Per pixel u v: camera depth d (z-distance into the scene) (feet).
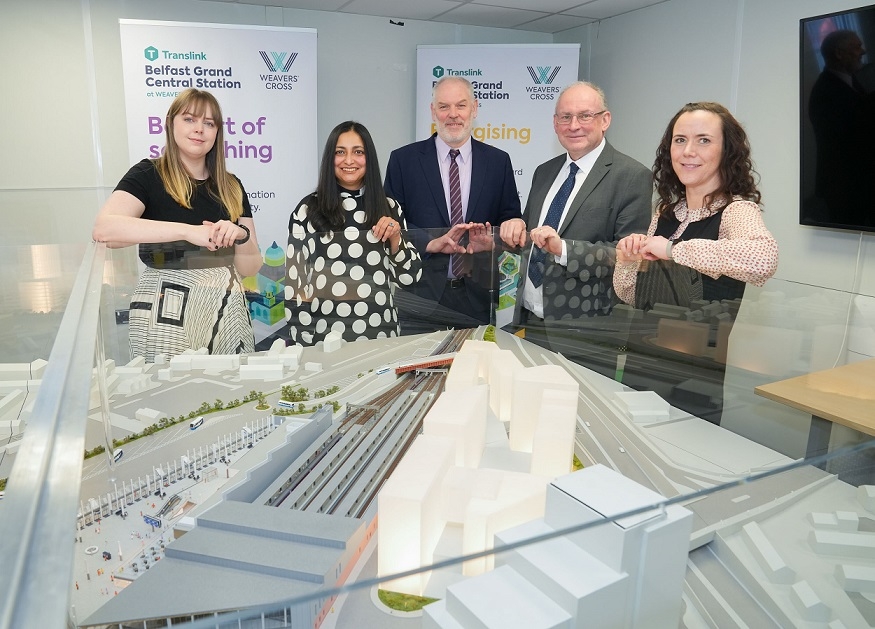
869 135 14.60
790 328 11.41
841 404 9.48
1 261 16.22
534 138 23.58
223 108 21.30
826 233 16.81
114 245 13.44
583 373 12.47
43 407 5.72
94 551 6.15
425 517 5.49
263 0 22.82
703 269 11.57
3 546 3.56
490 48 23.08
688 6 21.01
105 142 22.80
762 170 18.80
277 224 22.49
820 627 5.19
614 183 14.83
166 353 13.43
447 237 15.02
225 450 9.16
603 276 13.07
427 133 23.97
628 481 5.31
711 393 10.61
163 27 20.43
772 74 18.25
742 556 5.60
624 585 4.49
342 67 25.03
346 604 4.11
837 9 16.22
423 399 11.16
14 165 21.86
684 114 11.91
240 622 3.50
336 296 14.56
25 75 21.47
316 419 9.58
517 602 4.21
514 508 5.60
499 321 15.88
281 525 5.46
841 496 5.83
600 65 25.54
